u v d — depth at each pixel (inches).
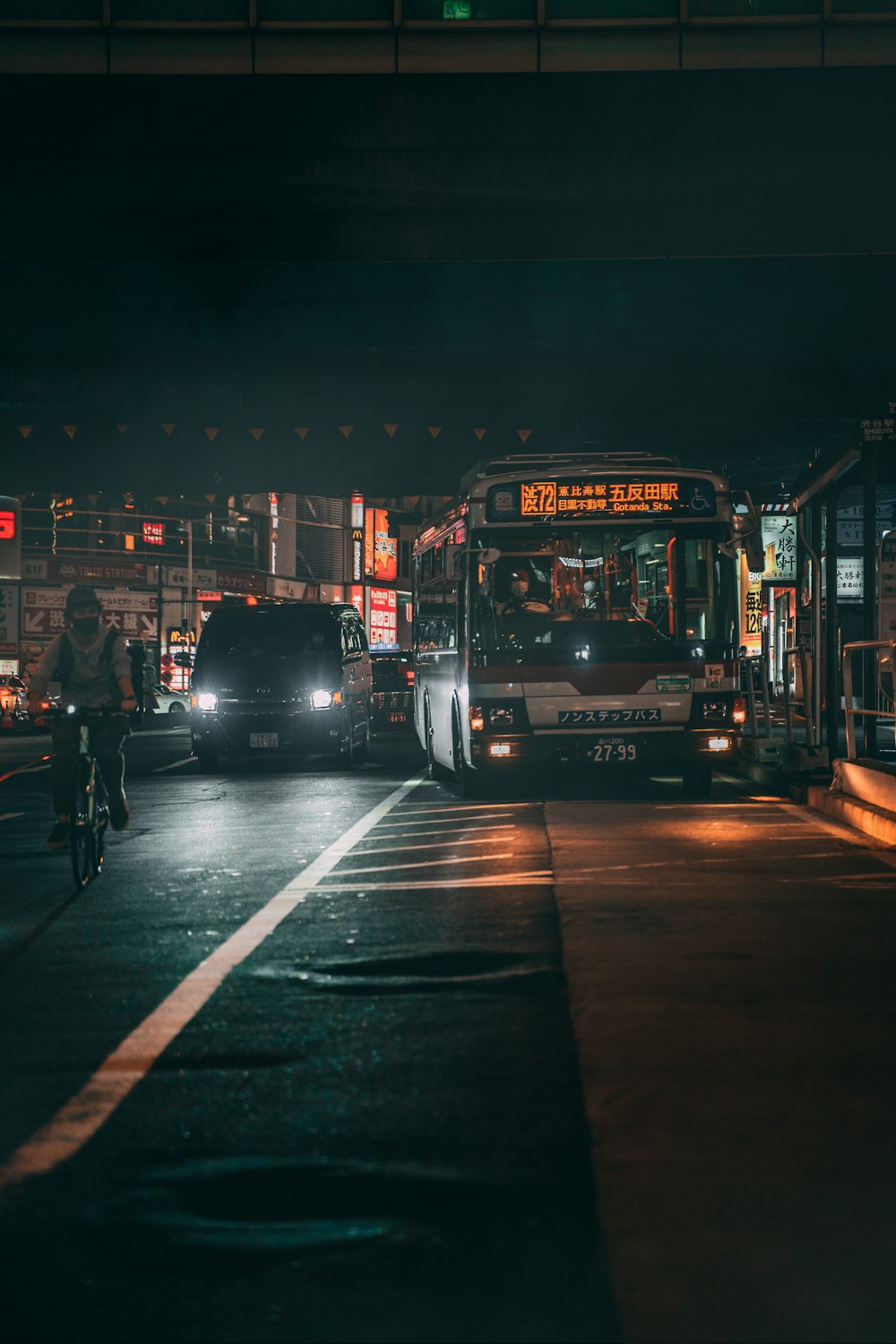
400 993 262.8
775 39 919.0
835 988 264.7
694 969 281.4
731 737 653.9
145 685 428.1
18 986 272.8
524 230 1032.2
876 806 534.0
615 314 1111.6
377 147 950.4
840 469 750.5
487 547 653.3
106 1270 141.5
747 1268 141.4
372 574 4084.6
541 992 262.1
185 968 288.7
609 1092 200.5
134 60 921.5
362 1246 146.6
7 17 919.0
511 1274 139.9
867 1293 135.9
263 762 1053.2
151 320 1128.2
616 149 950.4
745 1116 190.1
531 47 920.3
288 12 917.2
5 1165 172.1
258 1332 128.0
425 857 457.7
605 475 654.5
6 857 479.8
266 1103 196.4
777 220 1011.9
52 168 959.6
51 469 1362.0
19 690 1945.1
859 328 1101.1
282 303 1114.7
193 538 3297.2
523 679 647.8
